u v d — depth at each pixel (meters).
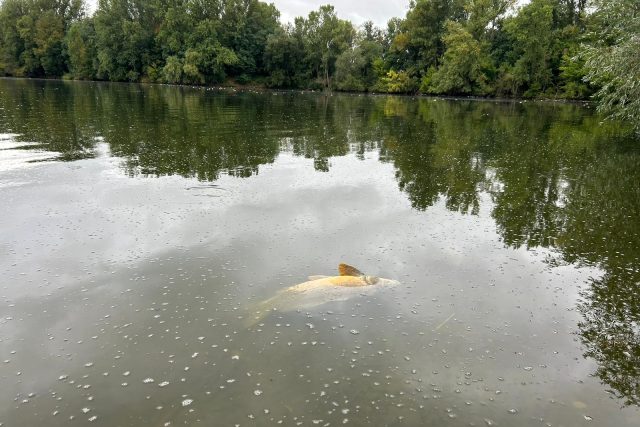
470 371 4.42
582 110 34.66
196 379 4.22
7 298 5.47
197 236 7.39
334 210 8.92
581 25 48.59
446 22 52.56
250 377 4.25
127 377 4.23
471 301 5.66
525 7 45.81
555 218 8.80
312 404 3.95
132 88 48.41
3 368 4.33
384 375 4.32
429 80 53.91
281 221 8.18
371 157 14.42
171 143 15.43
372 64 59.53
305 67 63.44
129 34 60.19
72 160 12.32
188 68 57.72
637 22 12.99
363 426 3.74
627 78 13.73
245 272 6.22
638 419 3.87
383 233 7.76
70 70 65.69
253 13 64.50
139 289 5.73
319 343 4.76
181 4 61.97
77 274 6.07
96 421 3.73
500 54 52.53
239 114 25.92
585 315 5.43
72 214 8.20
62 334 4.85
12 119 19.83
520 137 19.50
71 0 68.62
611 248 7.39
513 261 6.82
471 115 29.61
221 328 4.98
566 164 13.85
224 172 11.62
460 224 8.34
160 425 3.69
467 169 12.96
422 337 4.91
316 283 5.75
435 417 3.85
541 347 4.81
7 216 8.00
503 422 3.81
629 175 12.43
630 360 4.64
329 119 25.17
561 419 3.85
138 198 9.20
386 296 5.70
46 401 3.94
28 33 64.31
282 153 14.52
